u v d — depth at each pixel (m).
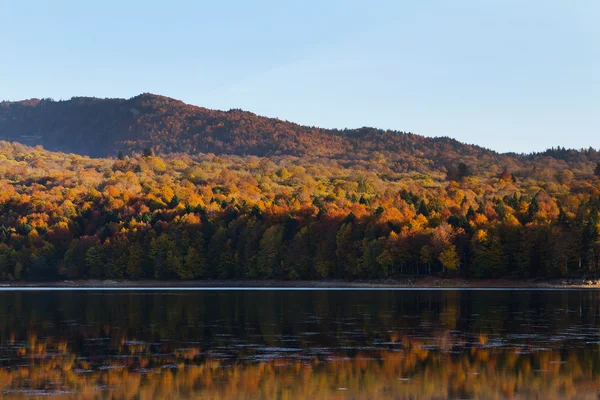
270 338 74.44
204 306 114.00
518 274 176.50
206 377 55.62
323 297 136.62
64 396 49.84
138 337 75.38
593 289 156.62
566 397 49.97
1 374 56.53
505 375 56.00
